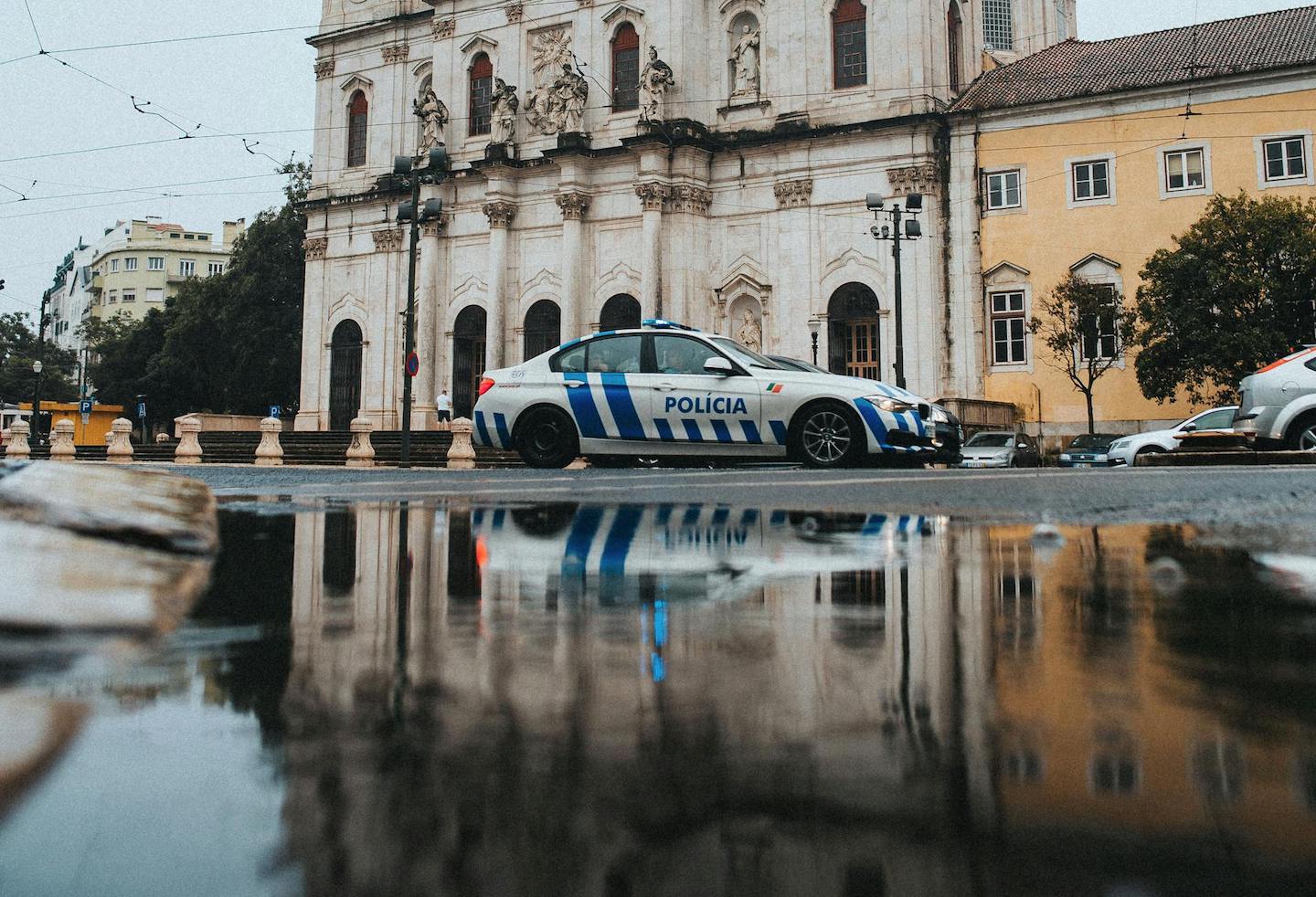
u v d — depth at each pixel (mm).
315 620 1426
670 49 32094
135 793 653
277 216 43594
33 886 509
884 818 632
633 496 5090
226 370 44781
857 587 1831
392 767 735
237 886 523
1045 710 908
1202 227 23469
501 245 34219
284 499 4926
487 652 1199
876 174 29219
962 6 32812
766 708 923
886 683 1028
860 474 7926
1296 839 583
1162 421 25828
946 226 28766
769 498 4832
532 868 557
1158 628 1367
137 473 2602
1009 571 2072
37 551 1445
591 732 839
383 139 38219
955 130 28672
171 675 1028
